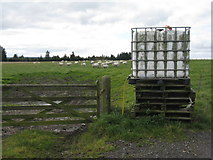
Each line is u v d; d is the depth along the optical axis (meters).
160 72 7.99
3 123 7.81
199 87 12.23
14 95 16.53
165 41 7.84
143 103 8.15
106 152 5.96
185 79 7.82
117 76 22.89
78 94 16.27
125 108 9.66
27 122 7.90
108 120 7.71
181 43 7.81
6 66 53.56
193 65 25.94
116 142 6.57
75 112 8.15
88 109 11.30
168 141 6.52
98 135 7.15
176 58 7.88
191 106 7.86
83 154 5.95
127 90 14.91
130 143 6.47
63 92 17.48
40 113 8.03
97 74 27.81
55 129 8.34
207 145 6.19
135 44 8.05
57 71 36.41
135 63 8.12
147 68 8.05
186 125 7.62
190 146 6.16
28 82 23.50
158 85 7.98
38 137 7.14
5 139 7.13
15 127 8.64
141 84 8.09
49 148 6.44
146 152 5.87
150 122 7.59
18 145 6.46
